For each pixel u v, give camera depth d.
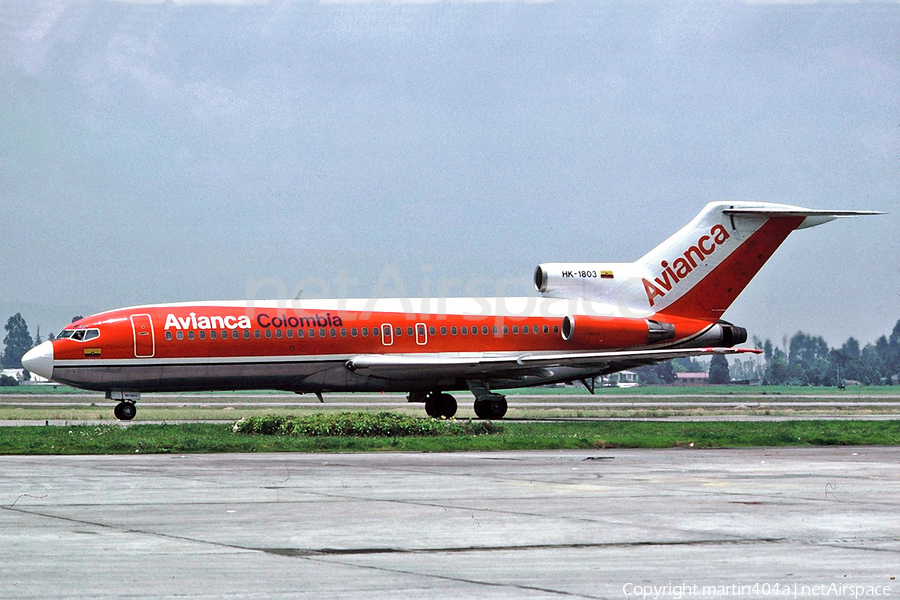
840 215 192.00
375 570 49.00
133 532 58.84
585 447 119.75
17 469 92.38
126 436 124.44
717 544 55.62
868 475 89.00
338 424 133.00
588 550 53.97
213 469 92.94
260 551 53.47
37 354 164.50
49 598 43.38
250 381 175.38
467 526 61.12
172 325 169.88
